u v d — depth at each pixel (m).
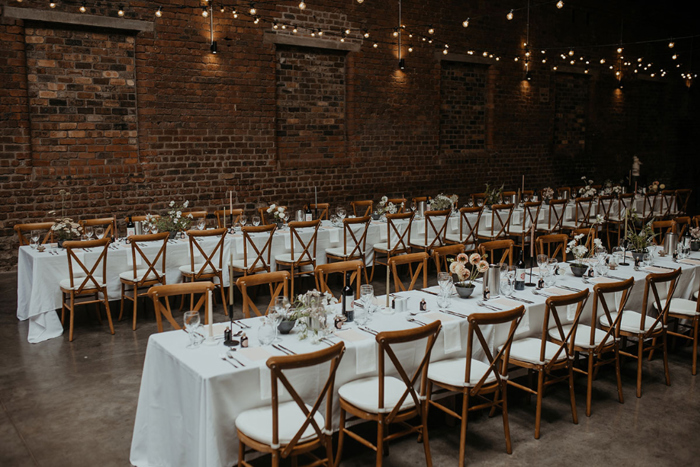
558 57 12.76
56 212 7.48
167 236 5.58
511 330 3.32
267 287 6.87
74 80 7.48
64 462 3.17
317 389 3.08
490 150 11.97
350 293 3.61
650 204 10.73
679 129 16.00
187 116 8.29
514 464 3.21
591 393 3.97
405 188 10.81
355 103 9.92
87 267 5.44
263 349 3.09
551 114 12.88
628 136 14.69
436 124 11.05
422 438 3.25
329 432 2.81
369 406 2.93
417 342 3.42
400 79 10.44
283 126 9.33
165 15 7.93
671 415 3.83
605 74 13.80
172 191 8.29
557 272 4.82
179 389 2.94
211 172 8.59
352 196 10.13
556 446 3.41
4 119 7.03
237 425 2.75
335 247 7.03
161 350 3.09
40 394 4.02
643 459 3.27
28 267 5.56
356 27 9.76
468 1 11.10
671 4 14.97
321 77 9.62
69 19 7.26
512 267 4.19
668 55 15.26
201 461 2.75
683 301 4.84
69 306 5.30
